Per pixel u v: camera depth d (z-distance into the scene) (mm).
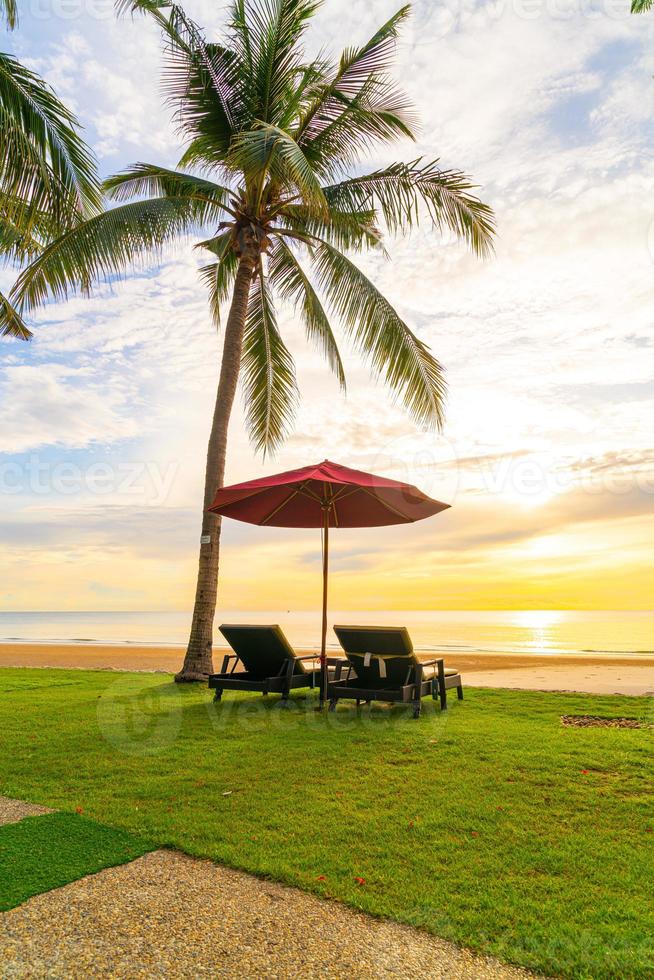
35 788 4227
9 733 5980
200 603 9812
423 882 2805
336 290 10758
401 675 6973
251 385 12328
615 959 2211
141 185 10703
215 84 10016
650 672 12125
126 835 3342
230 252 12406
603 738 5574
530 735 5719
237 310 10430
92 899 2631
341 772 4578
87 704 7672
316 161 10938
